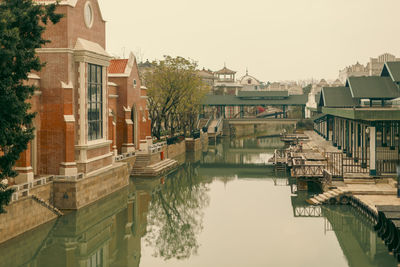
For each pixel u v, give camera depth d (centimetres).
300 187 4162
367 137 3934
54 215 3036
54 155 3353
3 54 2038
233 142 9925
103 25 4047
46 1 3334
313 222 3158
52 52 3325
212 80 14888
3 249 2436
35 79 3266
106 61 3862
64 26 3316
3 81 2109
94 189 3500
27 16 2300
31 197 2739
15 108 2108
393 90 4953
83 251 2567
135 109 5438
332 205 3378
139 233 3041
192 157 7269
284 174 5506
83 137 3450
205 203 3891
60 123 3331
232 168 6066
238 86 15088
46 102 3344
